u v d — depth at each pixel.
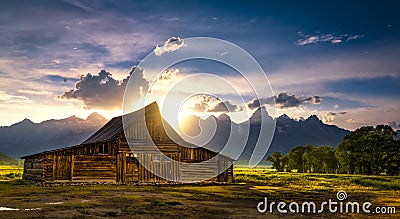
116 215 17.39
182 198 25.62
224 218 17.56
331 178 55.53
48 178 37.78
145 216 17.34
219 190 33.41
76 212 17.75
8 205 19.98
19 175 54.69
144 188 34.09
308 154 100.88
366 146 82.12
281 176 59.47
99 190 30.56
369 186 42.72
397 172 79.56
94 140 47.34
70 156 38.94
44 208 18.78
